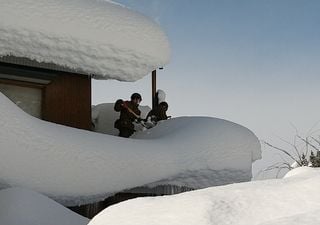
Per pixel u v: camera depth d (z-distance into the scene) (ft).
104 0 34.35
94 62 31.81
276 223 6.70
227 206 7.89
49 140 24.90
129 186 27.66
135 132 36.60
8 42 28.50
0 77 31.96
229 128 32.81
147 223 7.66
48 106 33.71
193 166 30.30
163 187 31.14
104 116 42.88
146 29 32.96
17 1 28.25
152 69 33.55
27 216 18.15
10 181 23.41
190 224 7.29
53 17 29.43
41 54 30.01
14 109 24.09
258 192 8.54
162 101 39.50
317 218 6.59
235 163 31.48
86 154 26.12
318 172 10.44
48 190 24.62
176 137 31.53
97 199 26.94
